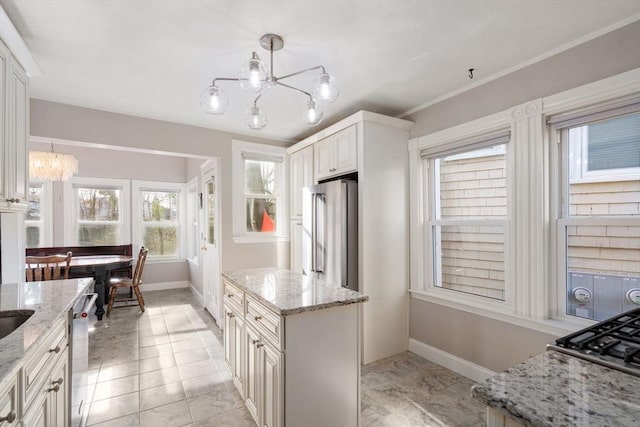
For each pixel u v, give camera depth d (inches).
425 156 113.2
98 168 202.8
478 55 80.4
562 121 77.7
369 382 94.9
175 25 67.6
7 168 64.3
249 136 151.2
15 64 68.2
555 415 25.2
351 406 67.4
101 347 123.6
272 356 62.9
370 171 109.2
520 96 85.4
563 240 79.6
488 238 96.7
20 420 40.3
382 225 111.7
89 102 111.2
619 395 28.1
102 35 70.9
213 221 161.6
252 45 75.4
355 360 68.1
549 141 81.0
